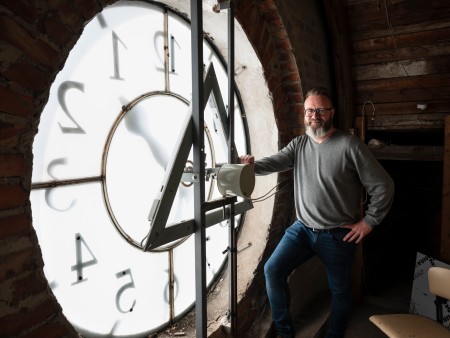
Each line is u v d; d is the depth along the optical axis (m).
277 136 2.11
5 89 0.78
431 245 3.74
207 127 1.86
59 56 0.89
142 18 1.40
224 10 1.54
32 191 1.07
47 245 1.13
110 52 1.27
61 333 0.95
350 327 2.46
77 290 1.24
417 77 2.46
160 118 1.53
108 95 1.28
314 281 2.57
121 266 1.40
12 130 0.80
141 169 1.45
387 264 3.67
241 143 2.22
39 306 0.89
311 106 1.73
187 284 1.78
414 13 2.24
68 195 1.18
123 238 1.39
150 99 1.46
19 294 0.84
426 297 2.45
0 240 0.80
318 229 1.79
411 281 3.25
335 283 1.82
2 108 0.78
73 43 0.93
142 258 1.50
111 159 1.32
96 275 1.30
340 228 1.77
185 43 1.65
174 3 1.48
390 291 3.04
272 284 1.80
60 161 1.14
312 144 1.82
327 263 1.80
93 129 1.24
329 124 1.74
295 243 1.83
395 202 3.80
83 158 1.22
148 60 1.44
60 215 1.16
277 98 2.07
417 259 2.55
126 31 1.33
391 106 2.64
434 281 1.78
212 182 1.93
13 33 0.78
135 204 1.44
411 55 2.40
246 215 2.32
